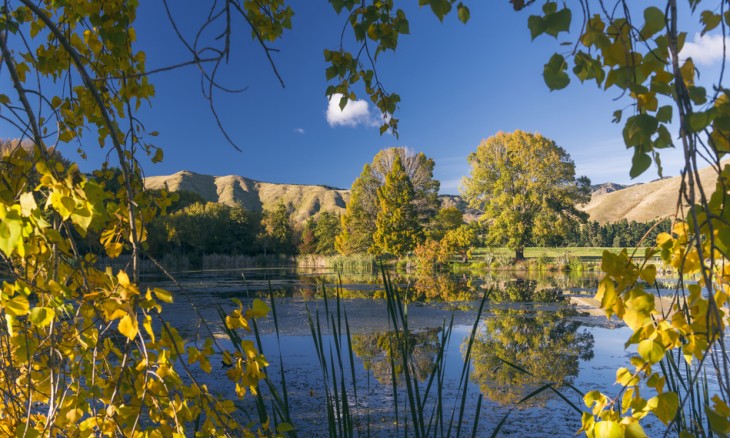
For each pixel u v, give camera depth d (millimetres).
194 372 5047
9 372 1433
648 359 907
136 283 1063
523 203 32656
